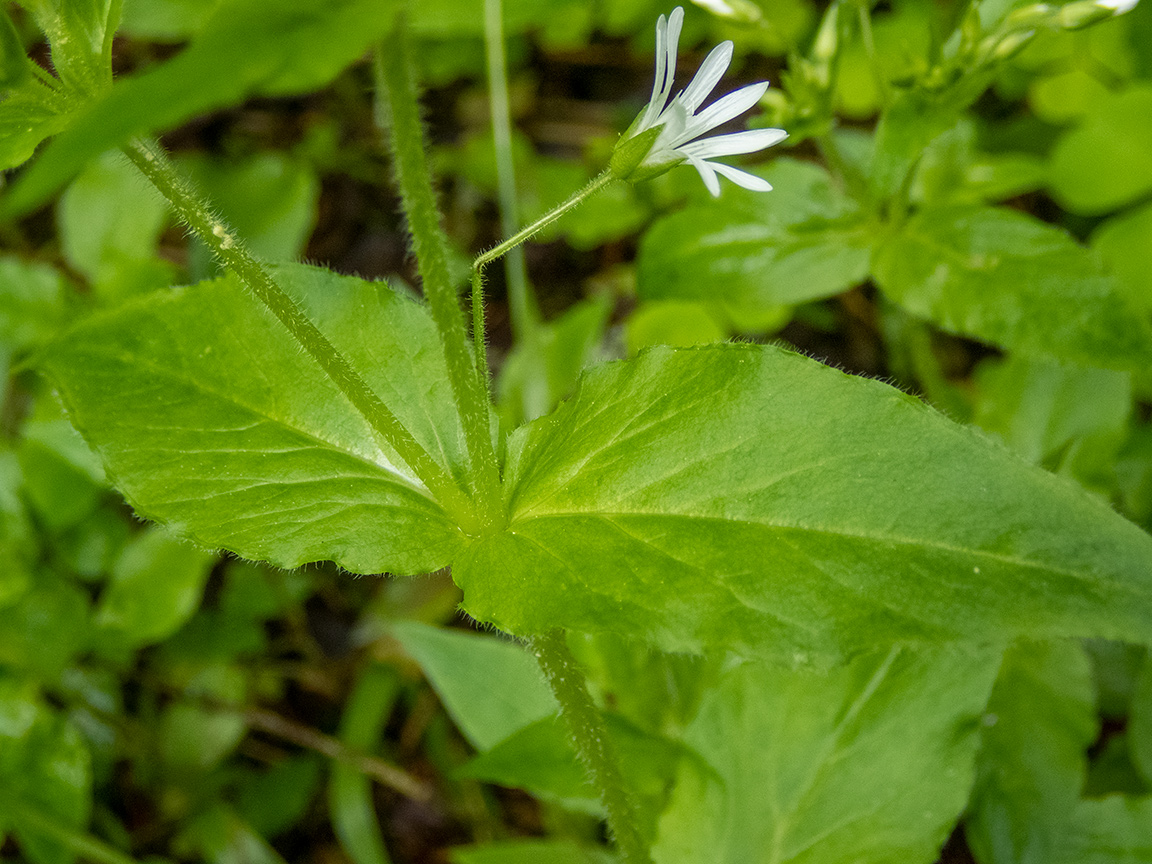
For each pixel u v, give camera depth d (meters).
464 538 0.10
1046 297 0.13
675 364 0.10
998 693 0.13
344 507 0.11
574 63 0.24
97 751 0.18
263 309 0.11
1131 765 0.14
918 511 0.09
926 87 0.12
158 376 0.11
